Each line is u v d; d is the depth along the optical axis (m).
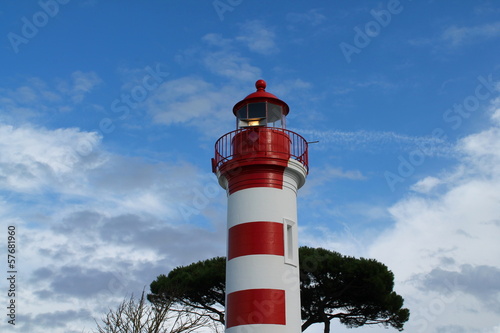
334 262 30.20
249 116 23.73
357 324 32.34
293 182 23.38
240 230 22.12
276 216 22.23
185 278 32.78
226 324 21.55
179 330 29.58
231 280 21.75
